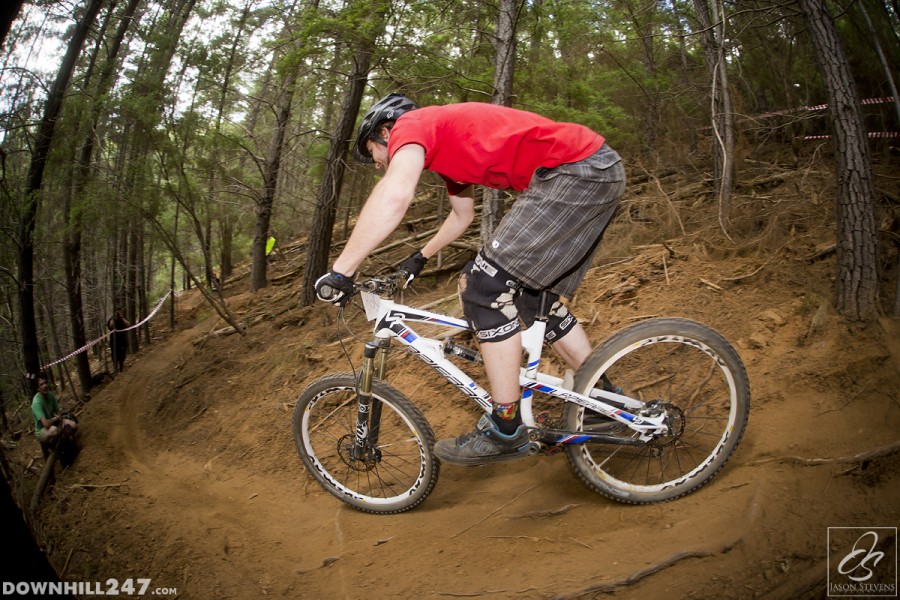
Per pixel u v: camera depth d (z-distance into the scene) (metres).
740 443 2.63
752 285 3.62
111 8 7.06
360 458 2.75
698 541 2.16
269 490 3.62
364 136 2.32
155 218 7.34
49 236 7.39
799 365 2.89
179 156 7.25
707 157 6.46
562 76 6.14
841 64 2.93
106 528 3.63
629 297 4.01
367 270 7.38
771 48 6.09
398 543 2.65
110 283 9.45
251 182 10.95
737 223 4.39
